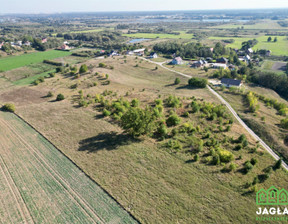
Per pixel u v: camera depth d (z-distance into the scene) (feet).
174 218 98.32
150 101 231.50
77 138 163.12
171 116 180.34
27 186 116.57
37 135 168.86
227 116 192.65
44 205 104.83
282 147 149.89
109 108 213.87
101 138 162.09
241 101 236.02
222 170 126.72
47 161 137.28
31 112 210.18
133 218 98.73
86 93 261.03
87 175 124.88
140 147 150.00
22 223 95.81
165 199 108.06
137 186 116.26
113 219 97.86
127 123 156.87
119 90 272.92
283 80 290.15
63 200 107.65
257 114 201.46
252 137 164.35
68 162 136.46
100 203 106.11
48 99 245.65
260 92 276.21
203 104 218.38
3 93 269.85
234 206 103.76
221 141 154.20
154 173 125.29
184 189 113.80
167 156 139.95
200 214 100.12
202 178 120.98
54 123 186.91
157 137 161.99
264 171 126.21
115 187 115.85
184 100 233.35
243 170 126.62
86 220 97.09
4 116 202.69
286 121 173.88
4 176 124.26
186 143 153.07
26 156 142.41
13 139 162.91
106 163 134.51
